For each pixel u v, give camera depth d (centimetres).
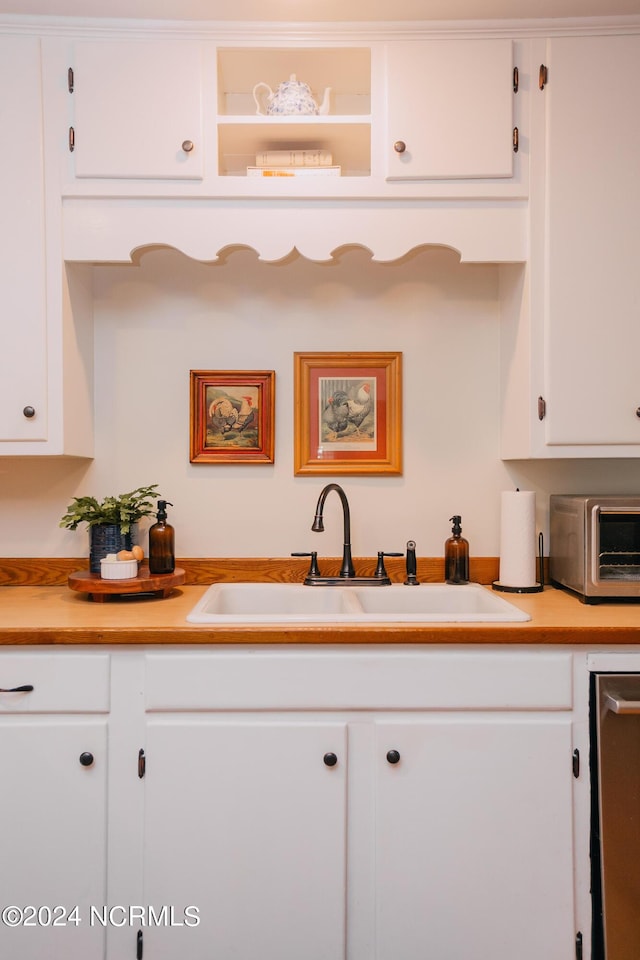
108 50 161
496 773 137
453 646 138
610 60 162
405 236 164
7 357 163
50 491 191
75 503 180
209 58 162
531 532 180
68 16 159
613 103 163
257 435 192
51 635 135
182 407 192
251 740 136
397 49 162
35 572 190
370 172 181
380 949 136
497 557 192
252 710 137
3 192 162
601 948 136
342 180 163
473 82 162
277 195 163
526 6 156
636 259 163
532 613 151
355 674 137
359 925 137
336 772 136
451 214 164
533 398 165
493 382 191
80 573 175
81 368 179
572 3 156
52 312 164
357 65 174
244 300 192
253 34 162
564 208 163
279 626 136
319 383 192
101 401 191
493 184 163
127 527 172
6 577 190
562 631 137
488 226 164
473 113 162
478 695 137
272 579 192
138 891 136
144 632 135
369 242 164
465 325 191
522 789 137
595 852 137
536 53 163
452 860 136
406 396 192
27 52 161
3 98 161
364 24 161
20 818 136
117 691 137
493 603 162
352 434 193
